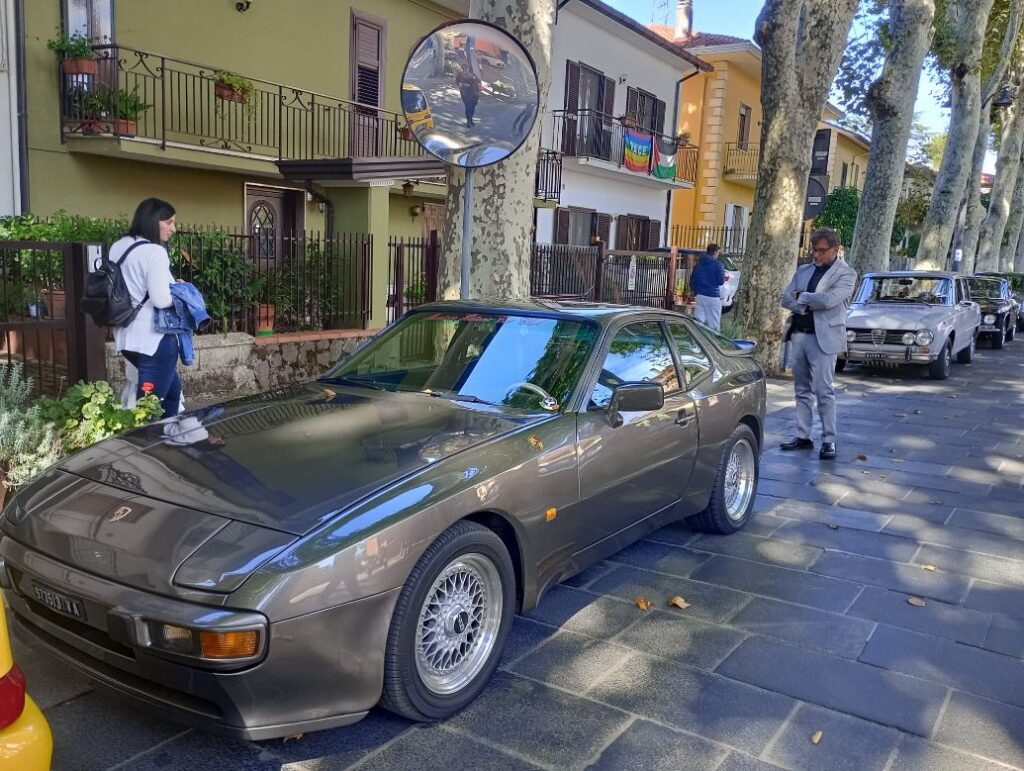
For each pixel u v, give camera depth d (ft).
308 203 47.60
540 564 11.62
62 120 35.47
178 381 19.04
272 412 12.46
